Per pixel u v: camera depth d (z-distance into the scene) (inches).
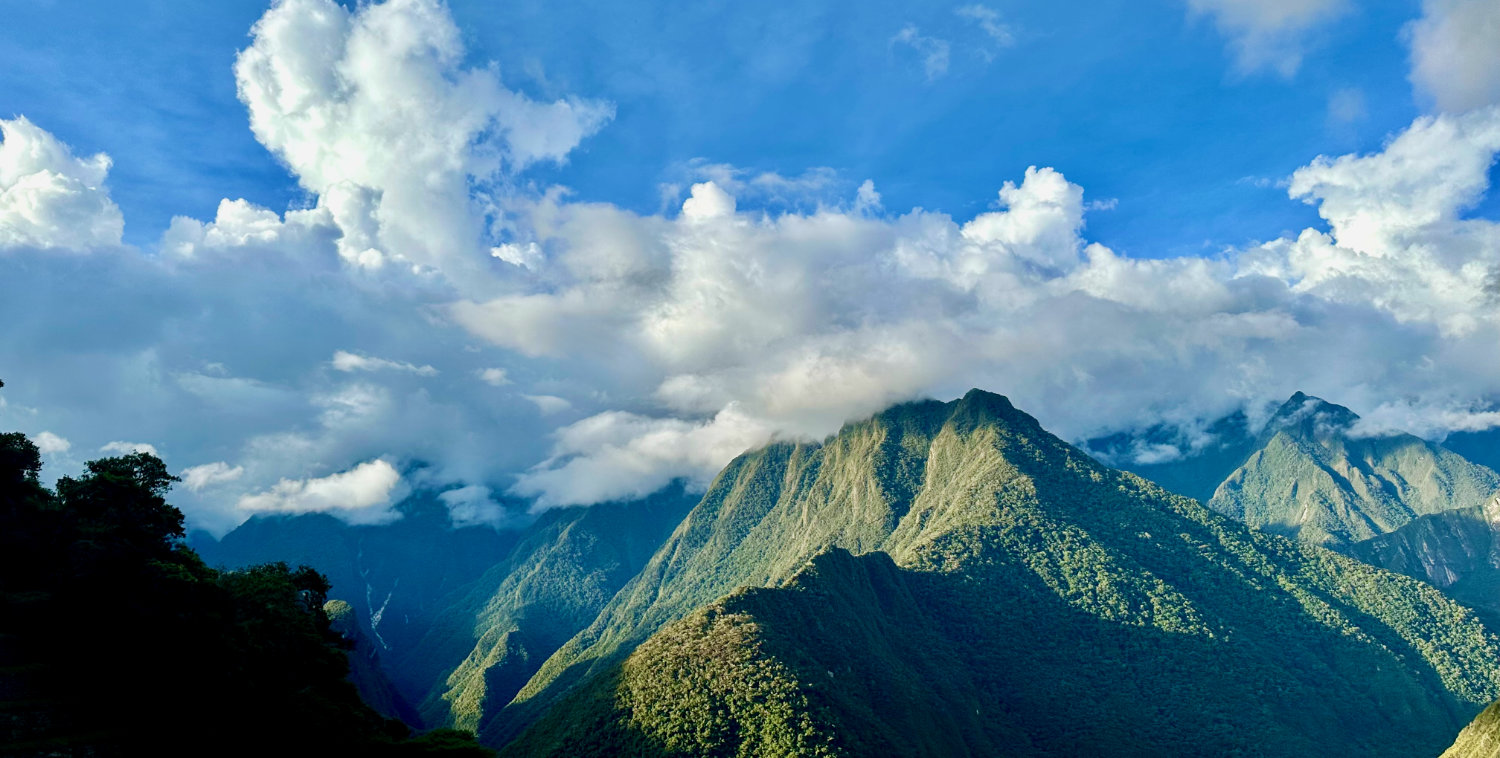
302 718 5954.7
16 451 6574.8
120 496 6540.4
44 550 5969.5
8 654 5118.1
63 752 4756.4
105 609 5388.8
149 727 5196.9
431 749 6633.9
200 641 5620.1
